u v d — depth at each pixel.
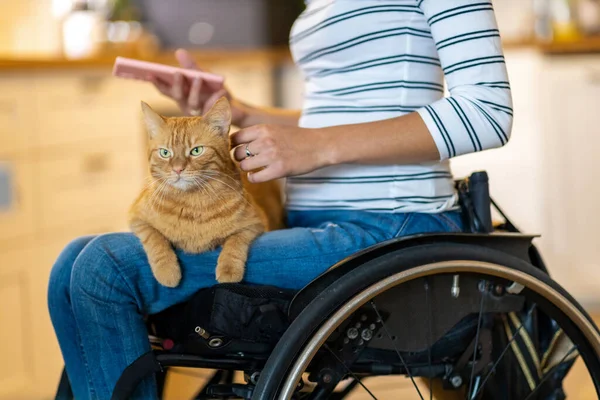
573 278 2.98
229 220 1.14
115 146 2.53
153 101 2.73
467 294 1.16
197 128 1.17
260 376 1.01
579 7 3.11
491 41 1.09
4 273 2.04
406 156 1.09
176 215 1.13
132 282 1.07
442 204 1.19
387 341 1.14
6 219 2.05
